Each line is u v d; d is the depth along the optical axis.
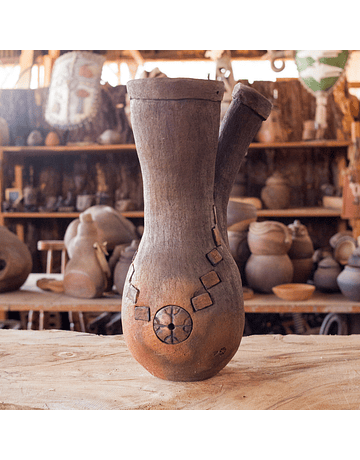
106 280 2.37
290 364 1.04
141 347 0.91
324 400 0.86
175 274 0.89
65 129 3.75
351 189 3.44
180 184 0.90
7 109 3.95
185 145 0.87
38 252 4.07
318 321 3.03
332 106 3.71
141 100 0.87
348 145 3.54
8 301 2.29
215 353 0.90
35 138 3.73
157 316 0.88
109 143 3.67
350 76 3.92
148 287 0.90
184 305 0.88
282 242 2.28
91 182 4.09
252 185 4.01
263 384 0.93
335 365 1.03
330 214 3.47
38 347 1.15
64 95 3.63
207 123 0.88
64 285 2.39
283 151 3.97
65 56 3.64
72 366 1.03
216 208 0.98
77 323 2.87
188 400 0.86
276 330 2.88
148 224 0.94
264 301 2.27
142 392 0.89
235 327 0.91
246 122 0.97
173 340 0.88
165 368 0.92
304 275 2.48
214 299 0.88
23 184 4.09
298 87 3.86
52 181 4.11
